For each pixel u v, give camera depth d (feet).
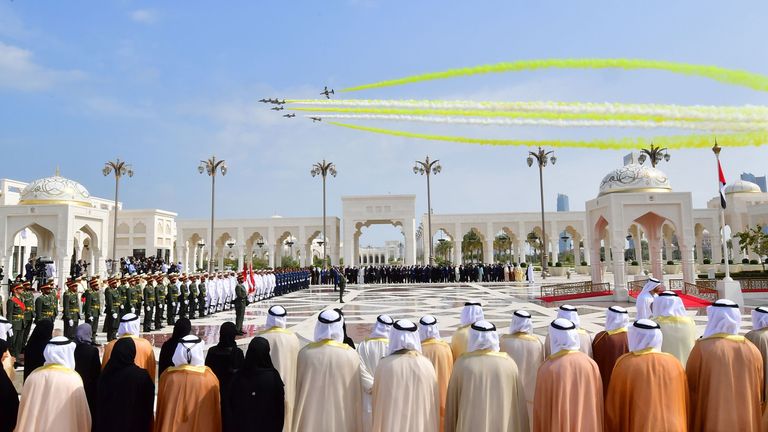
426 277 147.02
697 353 18.25
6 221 84.84
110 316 50.72
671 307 23.75
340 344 18.17
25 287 43.47
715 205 191.31
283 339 21.42
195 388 16.72
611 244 80.64
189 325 23.65
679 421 15.93
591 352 23.41
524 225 195.62
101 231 93.66
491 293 104.88
